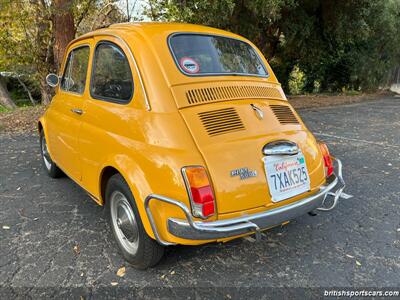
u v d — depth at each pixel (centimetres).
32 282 270
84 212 386
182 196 233
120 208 288
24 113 1027
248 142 262
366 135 778
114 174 294
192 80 280
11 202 409
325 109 1200
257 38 1284
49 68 1165
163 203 241
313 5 1290
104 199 315
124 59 289
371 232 351
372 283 274
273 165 265
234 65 326
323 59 1648
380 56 1766
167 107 258
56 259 299
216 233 234
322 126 887
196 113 262
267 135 277
